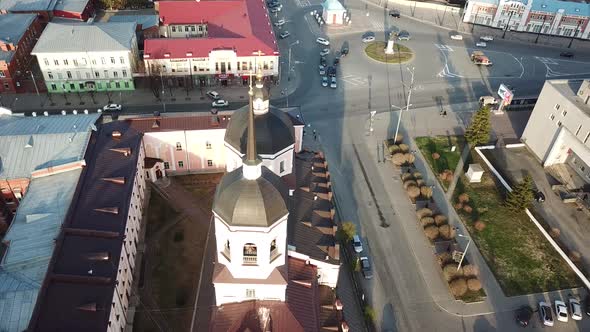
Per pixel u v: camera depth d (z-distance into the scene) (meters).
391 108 118.00
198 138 88.19
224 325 53.91
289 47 143.25
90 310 54.53
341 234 77.25
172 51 116.06
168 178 91.00
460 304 72.31
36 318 52.19
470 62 141.50
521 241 83.38
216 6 138.88
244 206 46.94
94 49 111.38
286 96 120.44
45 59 110.69
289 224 65.62
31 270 60.00
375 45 147.00
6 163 75.12
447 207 89.69
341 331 62.91
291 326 53.75
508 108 119.31
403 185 93.88
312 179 77.69
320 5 173.50
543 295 74.38
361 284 74.38
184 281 71.44
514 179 96.81
